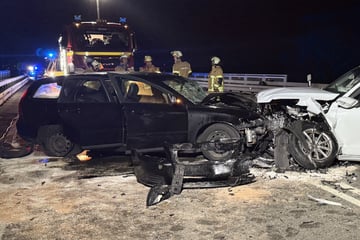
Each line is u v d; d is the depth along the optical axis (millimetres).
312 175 6156
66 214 4797
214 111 6785
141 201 5188
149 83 7004
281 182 5848
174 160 5625
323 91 6816
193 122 6824
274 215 4652
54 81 7641
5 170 6734
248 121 6668
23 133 7895
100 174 6441
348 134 6414
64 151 7617
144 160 5980
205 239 4102
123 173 6488
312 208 4844
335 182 5805
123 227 4418
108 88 7113
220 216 4660
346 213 4676
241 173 5789
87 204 5109
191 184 5574
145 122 6828
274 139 6520
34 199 5312
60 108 7219
